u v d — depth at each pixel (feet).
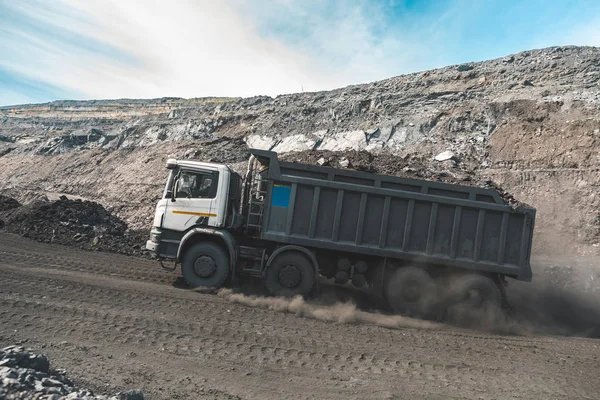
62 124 258.98
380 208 26.76
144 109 317.01
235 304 24.43
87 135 176.96
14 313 18.71
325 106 112.27
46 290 22.43
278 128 112.57
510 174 66.13
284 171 27.61
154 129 144.77
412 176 51.57
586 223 54.54
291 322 22.27
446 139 80.64
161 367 15.34
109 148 148.56
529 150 68.03
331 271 27.86
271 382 15.25
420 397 15.14
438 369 17.88
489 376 17.60
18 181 152.56
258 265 27.50
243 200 29.63
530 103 77.05
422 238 26.63
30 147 183.83
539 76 86.84
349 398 14.58
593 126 63.82
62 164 152.76
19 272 25.58
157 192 86.53
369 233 26.76
